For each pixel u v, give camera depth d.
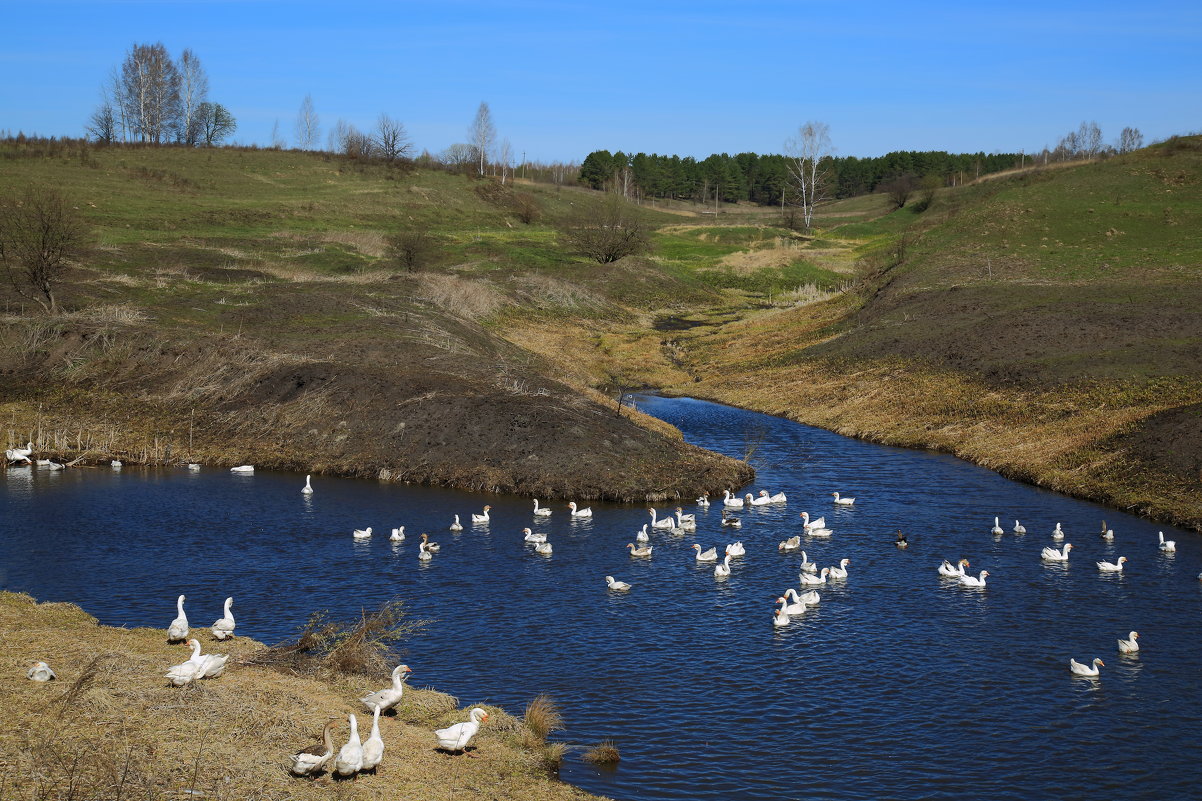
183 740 24.25
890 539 49.84
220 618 37.69
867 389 89.06
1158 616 38.25
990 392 79.81
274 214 161.12
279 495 59.22
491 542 49.56
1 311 88.88
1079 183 159.62
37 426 71.38
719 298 152.88
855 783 26.19
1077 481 59.41
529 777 25.38
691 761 27.25
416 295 112.19
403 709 29.05
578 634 36.75
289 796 22.16
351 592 41.28
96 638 32.78
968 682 32.50
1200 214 136.12
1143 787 25.89
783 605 38.00
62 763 22.17
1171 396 68.00
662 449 66.19
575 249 171.25
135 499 57.38
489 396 71.06
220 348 80.31
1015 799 25.38
